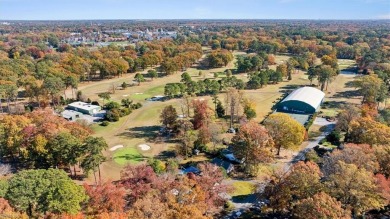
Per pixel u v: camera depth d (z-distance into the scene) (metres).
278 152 83.31
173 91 136.12
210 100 133.50
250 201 63.22
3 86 119.00
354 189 48.38
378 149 61.53
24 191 48.78
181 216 42.31
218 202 54.22
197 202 48.12
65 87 140.88
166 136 98.94
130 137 98.50
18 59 191.88
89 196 50.44
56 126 80.38
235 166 78.12
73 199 47.69
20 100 137.00
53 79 126.94
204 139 86.25
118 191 50.84
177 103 132.25
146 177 55.34
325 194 46.59
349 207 47.75
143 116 117.94
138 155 85.94
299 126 80.06
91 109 120.12
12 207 47.53
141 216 42.38
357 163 56.03
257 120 110.81
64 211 46.59
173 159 77.56
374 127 75.25
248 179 72.38
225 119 111.69
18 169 77.19
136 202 45.62
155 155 86.06
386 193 48.78
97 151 67.25
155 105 130.75
